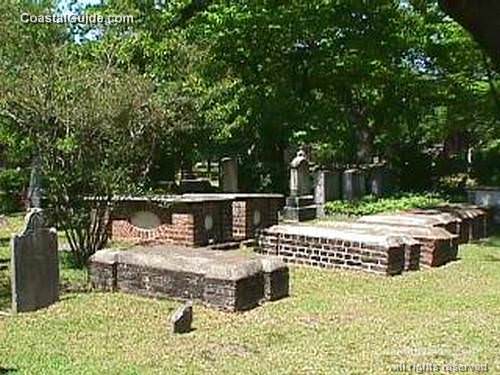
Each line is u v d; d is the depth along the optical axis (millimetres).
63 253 13789
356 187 23828
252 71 24125
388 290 10750
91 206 12445
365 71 24000
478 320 8711
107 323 8688
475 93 24047
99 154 12203
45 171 12234
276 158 26266
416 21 23594
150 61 17641
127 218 15625
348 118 26000
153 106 12594
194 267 9727
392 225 14500
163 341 7844
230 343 7719
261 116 23812
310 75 24812
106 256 10766
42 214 9711
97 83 11867
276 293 9953
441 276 12023
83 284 11070
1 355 7316
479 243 16469
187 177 26844
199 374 6586
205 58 20281
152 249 10836
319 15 23016
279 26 22688
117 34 14891
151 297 10156
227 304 9289
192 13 23984
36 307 9469
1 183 22734
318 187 21688
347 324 8547
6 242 16094
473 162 28453
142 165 13484
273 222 17266
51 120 11844
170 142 19156
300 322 8672
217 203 15562
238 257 10102
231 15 22172
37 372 6695
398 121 26469
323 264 12852
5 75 11672
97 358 7195
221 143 24312
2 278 11852
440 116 27344
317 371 6633
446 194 25609
